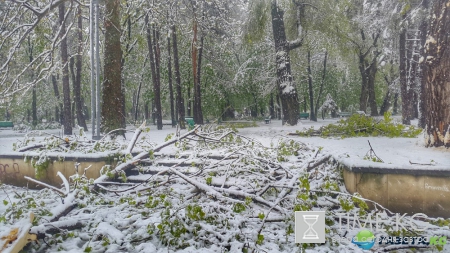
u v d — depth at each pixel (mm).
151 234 4293
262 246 4094
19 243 3777
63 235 4320
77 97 23188
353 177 5676
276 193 5820
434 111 7340
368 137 11617
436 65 7180
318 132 13109
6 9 12164
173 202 5328
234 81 29094
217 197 5074
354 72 33219
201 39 23641
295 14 19531
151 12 18594
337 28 20203
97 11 10641
